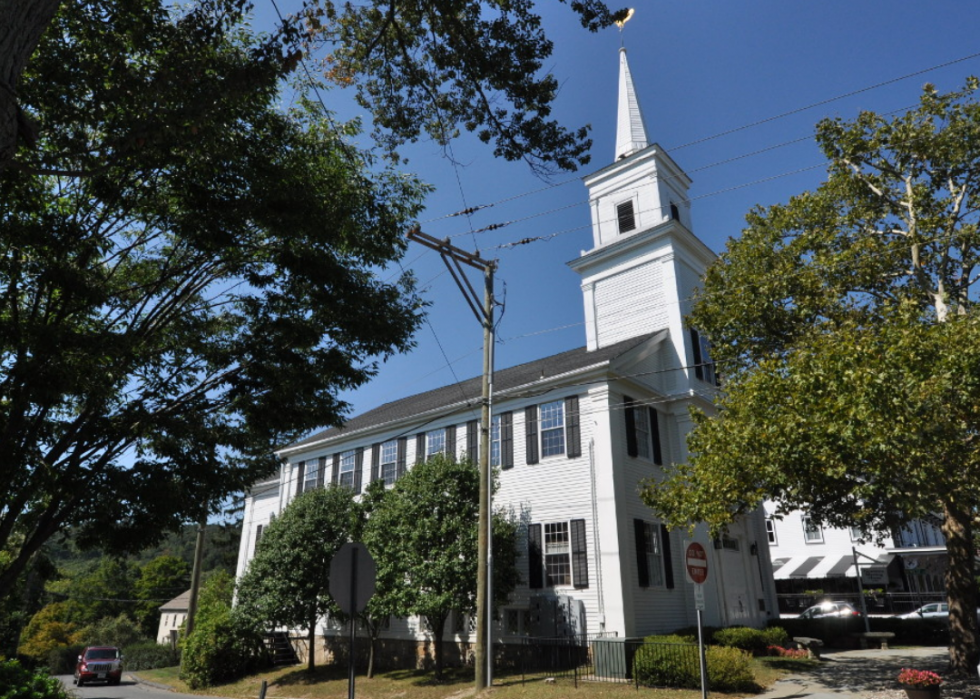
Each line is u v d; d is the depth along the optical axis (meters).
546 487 22.42
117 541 11.16
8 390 8.93
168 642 54.44
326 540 24.94
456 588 19.48
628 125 31.45
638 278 27.12
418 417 27.80
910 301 13.87
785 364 14.67
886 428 10.48
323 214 10.81
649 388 23.75
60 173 6.46
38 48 8.42
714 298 18.55
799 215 17.58
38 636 54.31
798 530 41.88
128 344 9.64
